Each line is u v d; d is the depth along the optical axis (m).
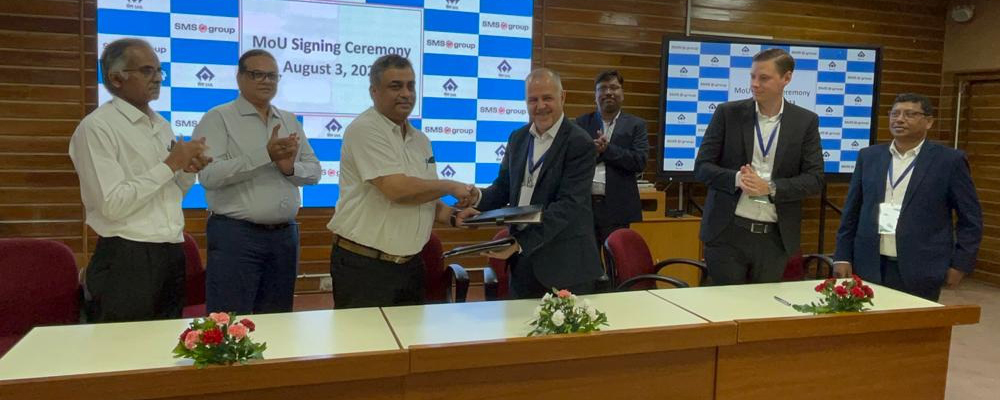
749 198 2.81
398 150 2.35
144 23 4.32
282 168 2.84
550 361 1.97
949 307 2.43
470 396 1.92
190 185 2.53
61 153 4.37
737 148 2.83
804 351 2.26
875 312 2.31
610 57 5.32
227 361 1.69
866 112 5.66
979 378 3.59
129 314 2.31
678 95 5.27
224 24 4.44
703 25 5.52
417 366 1.83
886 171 3.12
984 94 6.07
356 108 4.77
